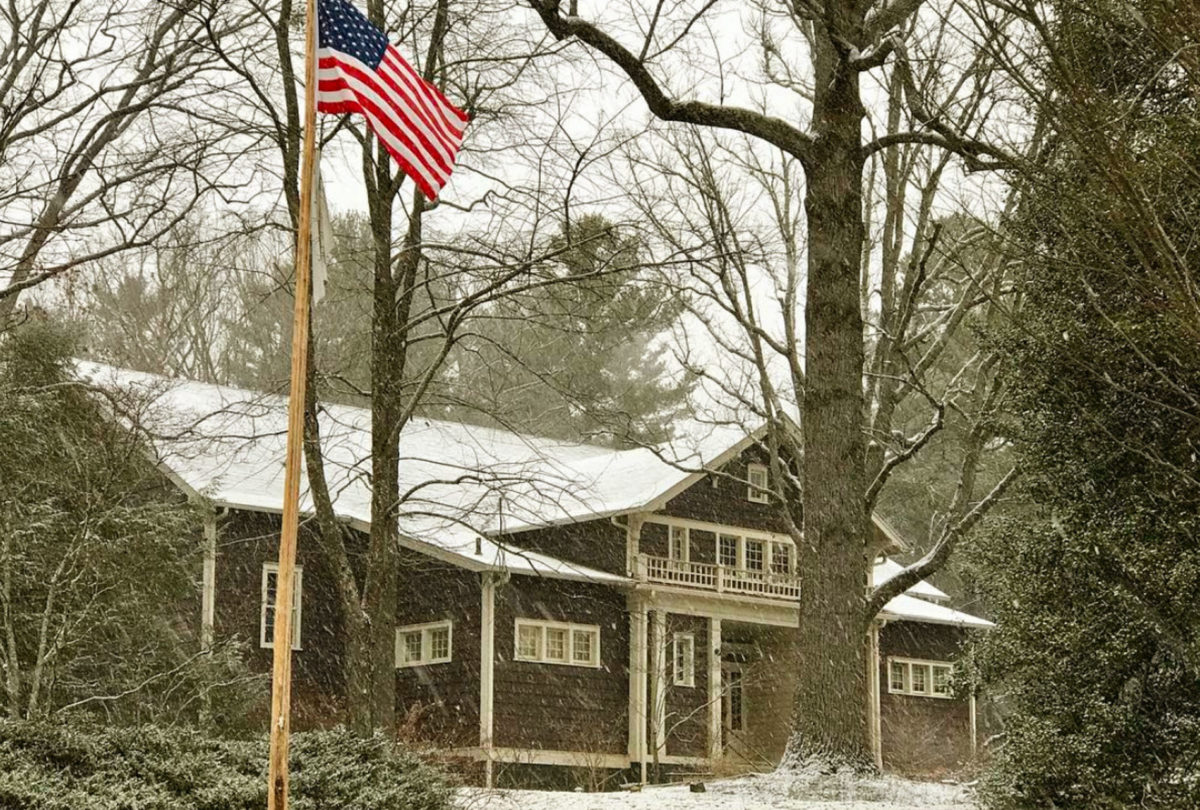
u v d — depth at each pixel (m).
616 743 34.69
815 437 20.72
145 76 22.91
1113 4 15.33
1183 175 14.74
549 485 21.22
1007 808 16.09
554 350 36.78
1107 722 15.18
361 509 33.19
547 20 19.22
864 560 20.66
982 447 25.47
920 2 20.92
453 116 15.45
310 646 32.09
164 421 28.20
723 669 40.53
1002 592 16.84
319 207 13.96
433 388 22.81
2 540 19.11
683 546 37.41
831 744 19.67
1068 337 16.16
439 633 33.91
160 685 22.94
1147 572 15.01
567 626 34.31
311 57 13.45
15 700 17.17
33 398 21.53
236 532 31.25
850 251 20.94
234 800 13.17
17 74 21.59
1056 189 16.23
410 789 15.32
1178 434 15.65
